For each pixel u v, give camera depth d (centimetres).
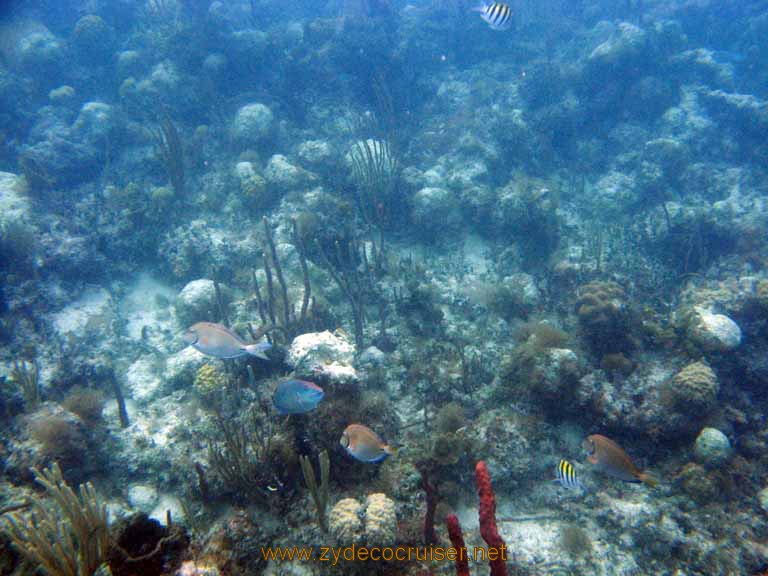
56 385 728
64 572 298
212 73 1576
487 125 1452
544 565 457
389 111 1452
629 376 648
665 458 592
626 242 1109
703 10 2230
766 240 1061
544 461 567
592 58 1552
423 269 970
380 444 402
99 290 1005
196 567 321
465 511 504
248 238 1041
